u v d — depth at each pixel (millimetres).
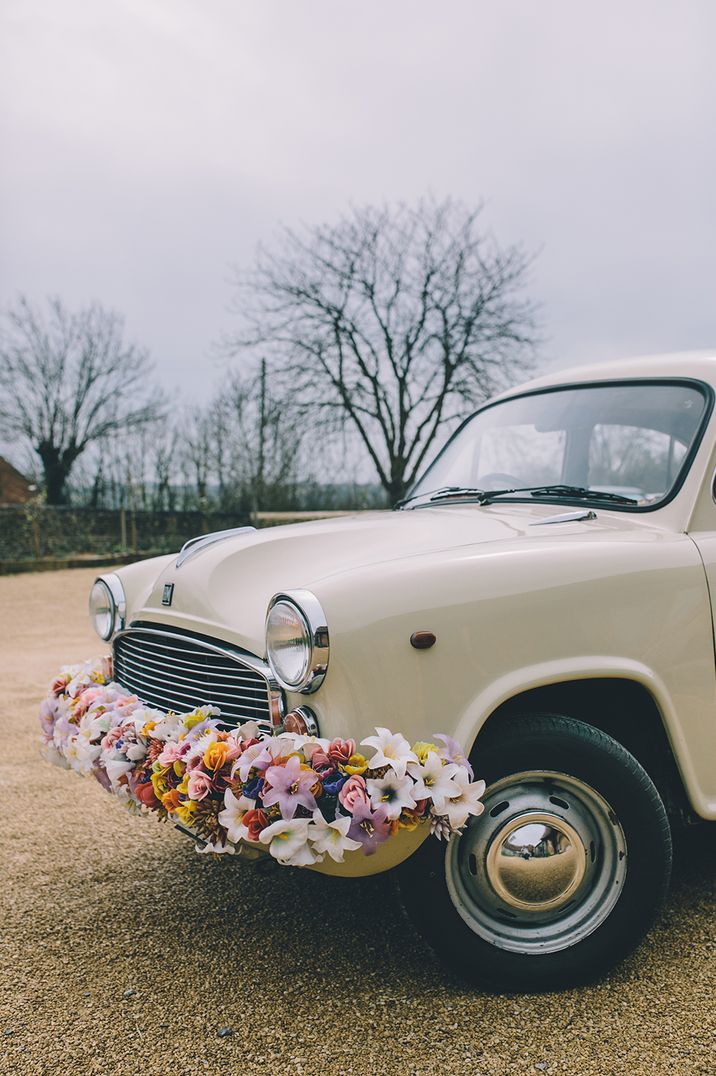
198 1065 2203
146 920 2982
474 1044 2242
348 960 2668
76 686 3213
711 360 3141
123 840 3732
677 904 2951
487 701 2299
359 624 2254
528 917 2439
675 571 2543
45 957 2754
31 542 21859
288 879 3281
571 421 3439
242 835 2170
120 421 39781
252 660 2453
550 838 2400
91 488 37531
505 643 2332
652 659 2480
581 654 2396
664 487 2953
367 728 2238
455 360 20500
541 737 2352
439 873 2342
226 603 2672
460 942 2385
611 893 2451
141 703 2926
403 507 3746
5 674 7488
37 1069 2211
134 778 2621
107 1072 2193
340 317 20750
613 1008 2375
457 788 2166
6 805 4176
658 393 3176
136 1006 2465
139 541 24750
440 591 2322
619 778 2395
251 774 2213
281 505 24062
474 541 2672
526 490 3334
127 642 3211
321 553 2773
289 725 2303
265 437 22562
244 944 2793
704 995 2424
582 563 2459
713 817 2609
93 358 39844
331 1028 2328
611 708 2643
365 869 2279
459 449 3949
